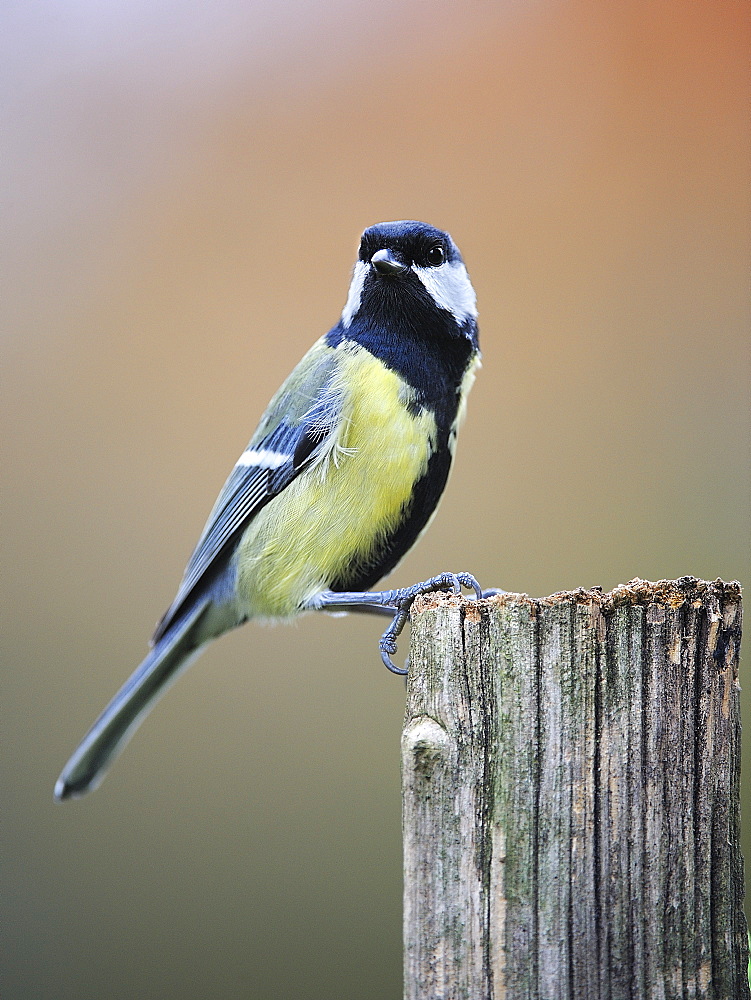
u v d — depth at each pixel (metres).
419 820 2.95
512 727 2.95
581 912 2.94
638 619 2.95
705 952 2.95
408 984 2.95
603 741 2.95
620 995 2.94
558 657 2.95
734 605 2.95
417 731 2.95
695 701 2.95
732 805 2.95
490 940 2.94
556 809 2.95
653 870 2.95
